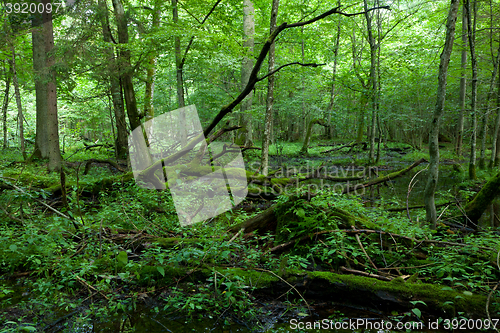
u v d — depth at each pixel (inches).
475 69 414.3
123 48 345.7
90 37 331.0
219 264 144.1
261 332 108.1
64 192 168.1
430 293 119.8
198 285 131.8
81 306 120.9
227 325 111.7
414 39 508.7
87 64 330.3
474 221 224.5
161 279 134.7
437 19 498.0
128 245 160.1
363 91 506.0
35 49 393.4
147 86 498.6
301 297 125.7
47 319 112.5
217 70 534.0
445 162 629.9
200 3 433.7
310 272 132.5
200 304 120.6
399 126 995.9
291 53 815.7
